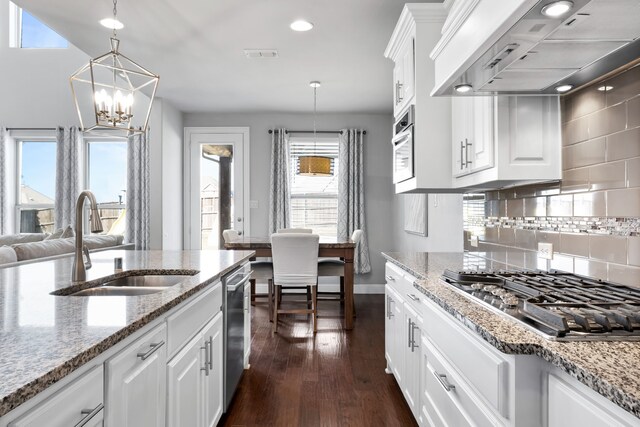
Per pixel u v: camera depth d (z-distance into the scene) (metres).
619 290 1.38
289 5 2.77
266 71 4.08
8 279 1.80
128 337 1.10
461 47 1.46
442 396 1.56
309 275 3.89
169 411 1.40
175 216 5.54
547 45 1.27
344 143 5.77
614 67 1.45
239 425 2.23
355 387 2.71
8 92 5.97
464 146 2.23
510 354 0.98
